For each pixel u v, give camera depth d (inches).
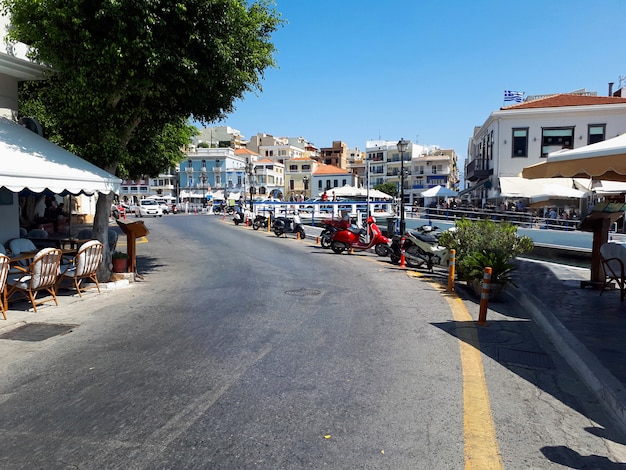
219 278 434.9
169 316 290.5
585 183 872.3
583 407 169.8
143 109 389.1
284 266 517.3
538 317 298.8
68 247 485.7
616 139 275.9
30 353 220.7
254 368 199.6
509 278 358.0
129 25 316.5
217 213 2191.2
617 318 282.0
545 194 889.5
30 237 447.5
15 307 311.0
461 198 1706.4
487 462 130.6
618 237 666.2
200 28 339.6
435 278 460.8
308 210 1315.2
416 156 3686.0
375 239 629.6
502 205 1162.6
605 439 146.9
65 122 376.2
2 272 276.1
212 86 371.2
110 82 342.6
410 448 136.9
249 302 330.6
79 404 164.7
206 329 260.2
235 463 128.0
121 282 390.6
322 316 290.8
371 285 406.9
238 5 347.6
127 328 263.1
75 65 335.0
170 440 140.1
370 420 153.7
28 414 157.2
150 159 573.6
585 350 219.5
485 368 206.1
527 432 149.3
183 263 538.6
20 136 356.8
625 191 693.9
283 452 133.8
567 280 422.6
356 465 127.6
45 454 132.5
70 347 229.5
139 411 159.0
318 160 5002.5
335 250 657.0
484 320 282.8
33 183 296.5
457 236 449.7
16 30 357.7
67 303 325.7
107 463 127.8
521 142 1262.3
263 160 3949.3
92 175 351.3
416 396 173.3
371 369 199.9
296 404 164.9
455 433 146.5
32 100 470.6
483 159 1434.5
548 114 1232.8
